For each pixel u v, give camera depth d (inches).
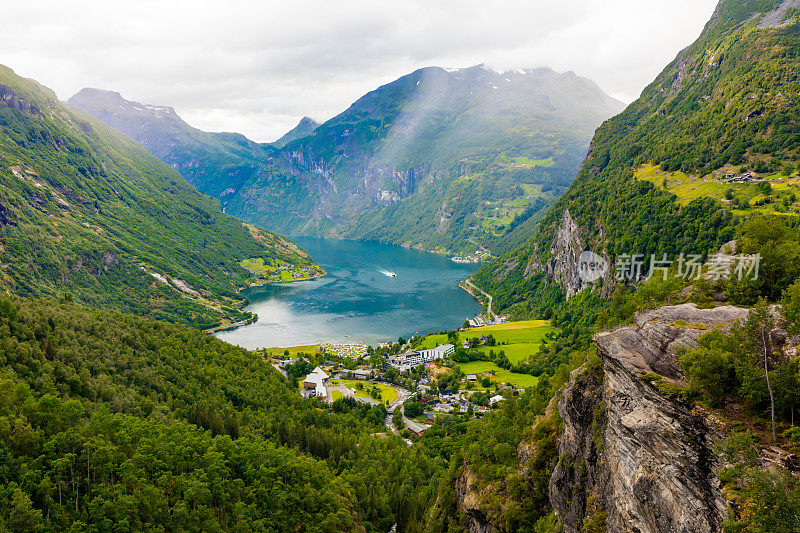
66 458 3961.6
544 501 3590.1
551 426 3885.3
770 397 2139.5
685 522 2164.1
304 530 4857.3
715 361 2301.9
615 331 2984.7
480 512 4062.5
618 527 2556.6
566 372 4180.6
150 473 4495.6
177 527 4168.3
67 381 5452.8
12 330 5679.1
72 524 3735.2
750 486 1909.4
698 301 3174.2
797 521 1753.2
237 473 5123.0
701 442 2224.4
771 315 2388.0
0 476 3801.7
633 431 2534.5
